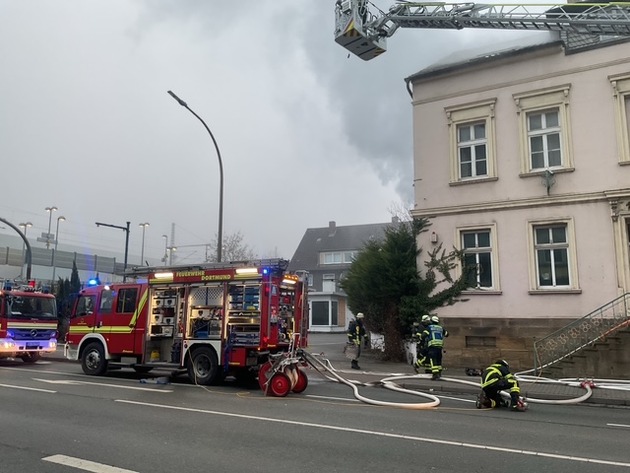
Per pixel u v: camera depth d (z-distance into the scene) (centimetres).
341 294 4422
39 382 1223
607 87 1531
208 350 1245
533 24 1340
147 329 1334
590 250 1495
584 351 1394
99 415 822
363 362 1802
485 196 1672
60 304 2766
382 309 1875
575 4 1302
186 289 1305
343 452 609
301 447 630
